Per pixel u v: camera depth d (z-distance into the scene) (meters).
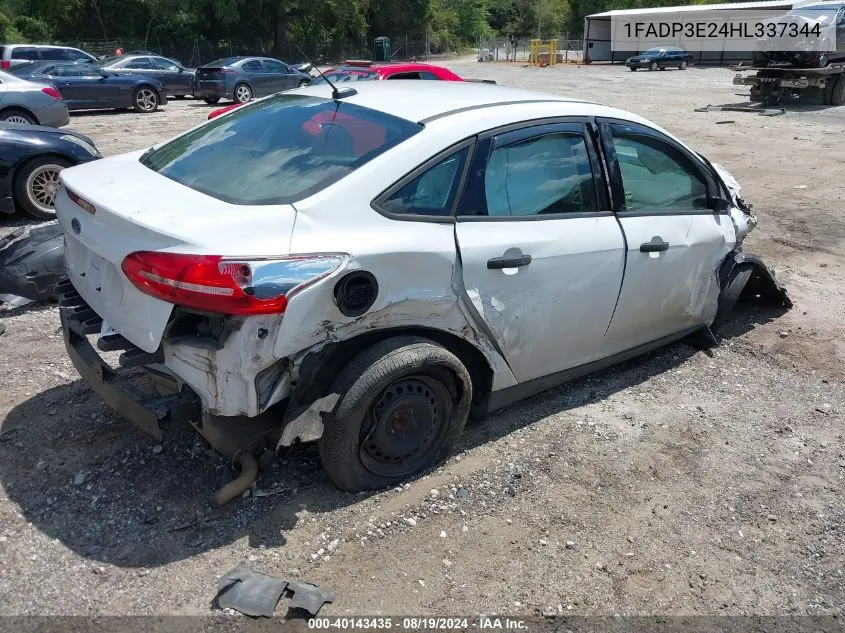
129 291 2.81
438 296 3.10
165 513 3.02
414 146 3.13
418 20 57.34
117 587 2.64
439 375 3.23
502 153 3.41
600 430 3.89
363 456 3.15
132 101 18.98
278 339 2.67
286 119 3.57
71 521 2.95
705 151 13.00
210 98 21.53
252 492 3.16
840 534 3.20
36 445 3.44
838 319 5.49
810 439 3.93
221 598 2.59
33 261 5.00
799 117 18.14
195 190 3.10
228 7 46.28
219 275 2.57
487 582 2.80
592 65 45.75
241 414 2.77
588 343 3.92
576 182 3.74
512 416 3.98
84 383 4.05
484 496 3.29
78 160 7.45
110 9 46.72
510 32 74.00
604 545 3.05
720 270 4.82
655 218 4.12
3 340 4.58
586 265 3.67
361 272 2.83
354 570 2.80
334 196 2.92
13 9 46.94
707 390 4.40
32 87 11.57
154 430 2.78
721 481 3.53
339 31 51.75
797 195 9.60
